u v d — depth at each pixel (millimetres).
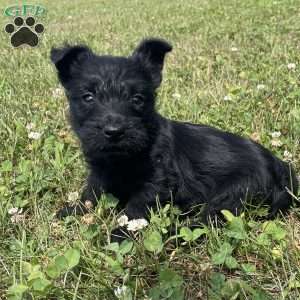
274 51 830
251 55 825
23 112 606
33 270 297
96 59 413
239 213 392
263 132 507
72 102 406
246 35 1007
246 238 329
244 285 277
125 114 374
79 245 325
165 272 285
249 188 401
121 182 390
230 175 409
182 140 412
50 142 495
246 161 413
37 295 284
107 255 316
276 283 298
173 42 1017
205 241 344
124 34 1172
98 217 366
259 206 387
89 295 289
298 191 402
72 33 1248
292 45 877
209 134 428
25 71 832
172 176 391
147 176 383
